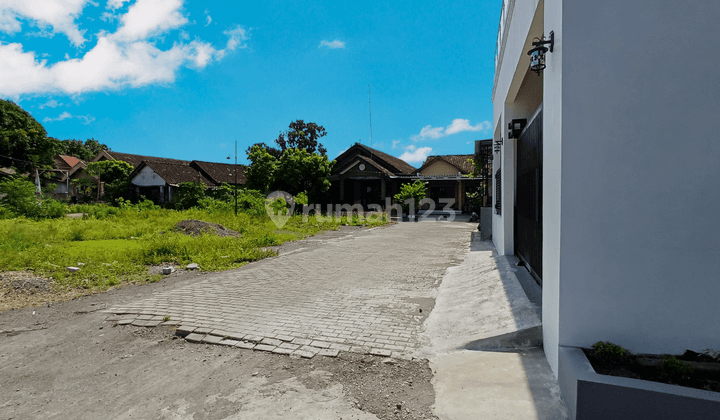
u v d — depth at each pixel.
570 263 2.71
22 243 9.45
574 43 2.62
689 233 2.49
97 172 33.72
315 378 3.18
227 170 37.81
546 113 3.23
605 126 2.59
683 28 2.45
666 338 2.55
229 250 9.59
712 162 2.45
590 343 2.70
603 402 2.21
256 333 4.20
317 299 5.56
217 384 3.12
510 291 5.03
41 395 3.01
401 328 4.30
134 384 3.16
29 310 5.21
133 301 5.57
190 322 4.56
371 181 29.94
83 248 10.34
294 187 24.98
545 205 3.30
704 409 2.01
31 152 36.22
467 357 3.43
